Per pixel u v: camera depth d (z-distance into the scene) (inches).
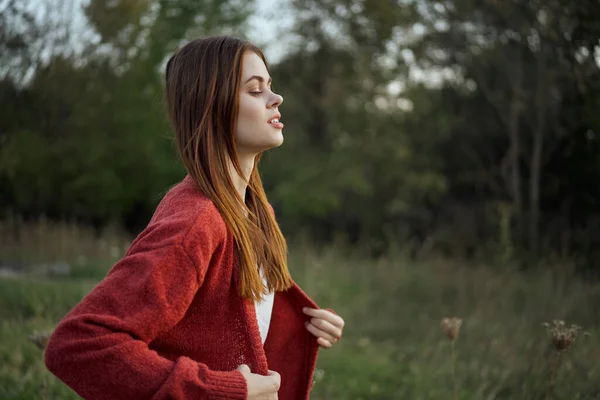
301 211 594.9
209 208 49.3
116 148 559.2
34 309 159.9
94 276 272.4
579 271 206.1
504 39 205.0
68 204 579.5
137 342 43.4
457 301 216.1
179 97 55.3
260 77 55.3
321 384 142.8
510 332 154.1
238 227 51.6
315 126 620.4
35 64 234.4
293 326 64.6
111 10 329.1
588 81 140.3
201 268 46.7
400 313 214.8
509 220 309.3
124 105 499.2
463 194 500.4
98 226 646.5
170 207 50.1
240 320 51.2
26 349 128.5
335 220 624.1
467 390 122.5
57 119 373.7
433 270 264.2
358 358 166.4
